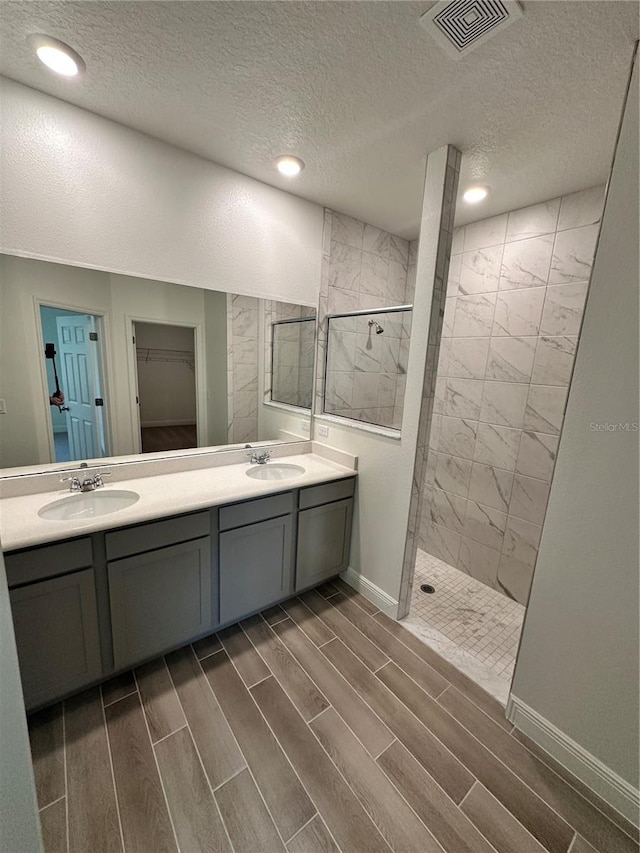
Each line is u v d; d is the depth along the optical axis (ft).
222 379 7.17
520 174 6.08
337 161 6.01
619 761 3.99
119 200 5.47
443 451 9.07
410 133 5.21
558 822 3.89
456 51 3.81
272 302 7.41
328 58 3.98
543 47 3.69
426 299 5.87
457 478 8.81
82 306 5.50
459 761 4.47
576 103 4.47
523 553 7.68
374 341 7.78
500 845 3.68
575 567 4.19
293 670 5.67
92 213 5.30
